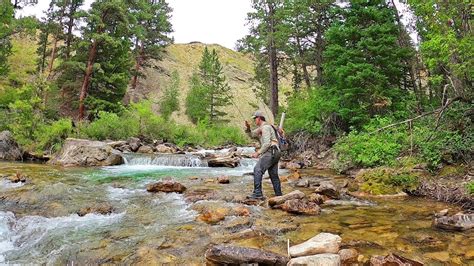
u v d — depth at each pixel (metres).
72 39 30.05
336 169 12.91
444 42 9.01
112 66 29.50
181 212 6.53
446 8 9.55
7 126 19.52
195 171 13.60
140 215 6.33
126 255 4.38
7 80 28.47
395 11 15.91
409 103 14.09
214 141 31.05
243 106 58.00
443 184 8.12
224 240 4.87
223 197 7.59
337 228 5.43
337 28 15.70
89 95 28.48
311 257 3.90
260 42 25.56
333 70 16.02
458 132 9.74
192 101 50.28
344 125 16.88
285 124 19.39
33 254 4.66
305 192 8.47
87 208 6.60
